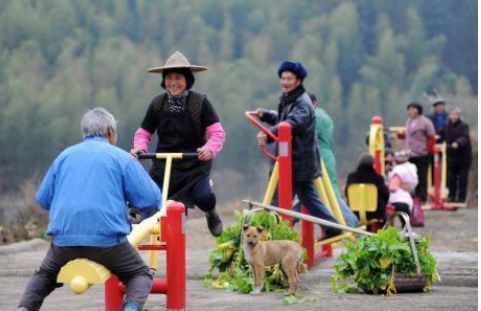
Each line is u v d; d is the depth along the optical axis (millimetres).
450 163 45188
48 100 69438
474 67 94625
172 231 15758
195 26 86812
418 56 95750
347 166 76250
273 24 91688
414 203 35625
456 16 97188
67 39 76000
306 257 20094
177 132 18719
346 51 93938
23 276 23203
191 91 18750
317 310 16844
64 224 13625
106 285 15859
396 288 18766
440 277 20656
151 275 14094
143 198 13984
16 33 74312
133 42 82062
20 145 66375
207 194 18703
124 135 74812
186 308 17219
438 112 46312
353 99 92125
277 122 23094
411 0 96625
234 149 80312
